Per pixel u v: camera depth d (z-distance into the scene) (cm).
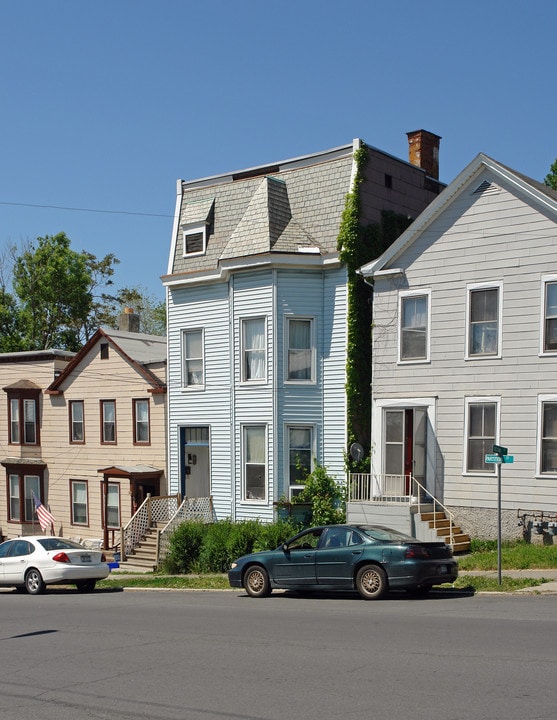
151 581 2331
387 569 1579
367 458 2630
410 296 2492
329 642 1128
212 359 2891
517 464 2258
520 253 2277
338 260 2647
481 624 1217
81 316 5619
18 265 5447
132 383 3231
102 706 855
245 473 2769
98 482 3344
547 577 1745
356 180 2684
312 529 1759
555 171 4419
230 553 2459
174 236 3075
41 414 3588
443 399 2408
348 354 2628
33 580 2134
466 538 2302
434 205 2427
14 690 950
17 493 3656
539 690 823
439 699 805
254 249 2739
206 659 1063
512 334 2283
